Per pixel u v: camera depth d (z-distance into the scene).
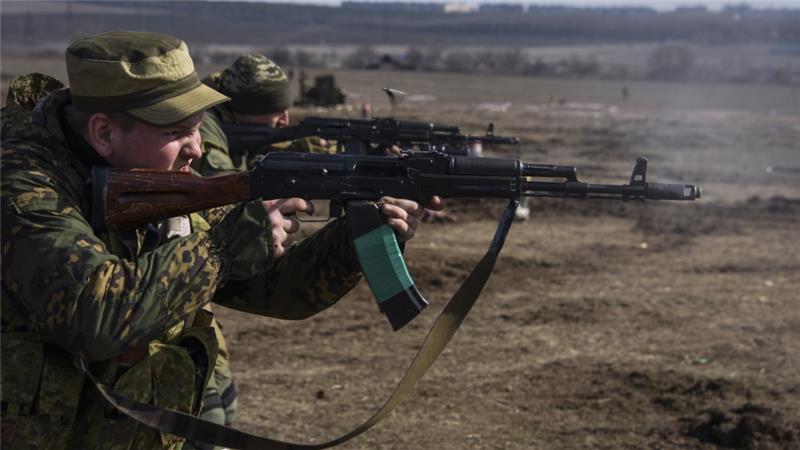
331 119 5.43
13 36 81.88
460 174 2.69
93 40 2.50
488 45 179.38
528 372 6.61
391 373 6.62
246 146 4.98
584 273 9.38
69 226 2.40
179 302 2.42
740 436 5.35
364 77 69.00
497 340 7.31
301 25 78.00
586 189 2.73
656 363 6.77
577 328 7.65
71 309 2.33
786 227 12.00
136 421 2.62
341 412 5.94
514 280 9.02
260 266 2.56
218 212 2.93
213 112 5.02
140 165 2.59
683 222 12.02
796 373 6.54
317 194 2.64
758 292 8.84
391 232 2.63
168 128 2.53
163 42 2.53
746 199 14.66
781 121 34.47
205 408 3.70
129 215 2.54
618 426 5.67
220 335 3.91
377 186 2.67
